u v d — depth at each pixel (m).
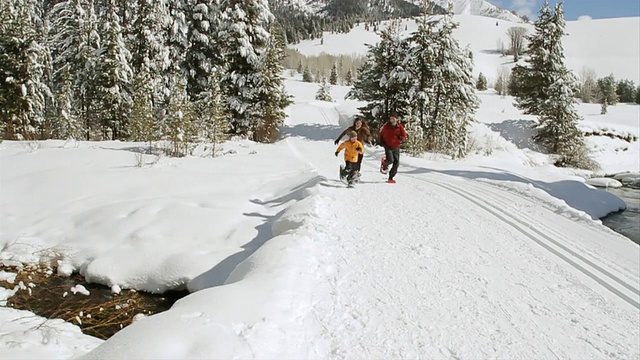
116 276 7.10
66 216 8.87
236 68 25.64
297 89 62.56
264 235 7.93
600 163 29.52
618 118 41.03
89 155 13.88
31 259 7.58
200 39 26.25
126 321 6.06
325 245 6.26
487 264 6.07
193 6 26.95
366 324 4.25
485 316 4.62
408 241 6.78
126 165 12.91
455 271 5.75
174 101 16.47
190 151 16.22
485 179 12.88
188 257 7.11
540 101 32.78
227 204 9.33
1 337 4.18
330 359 3.62
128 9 33.28
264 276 4.73
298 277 4.91
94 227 8.40
